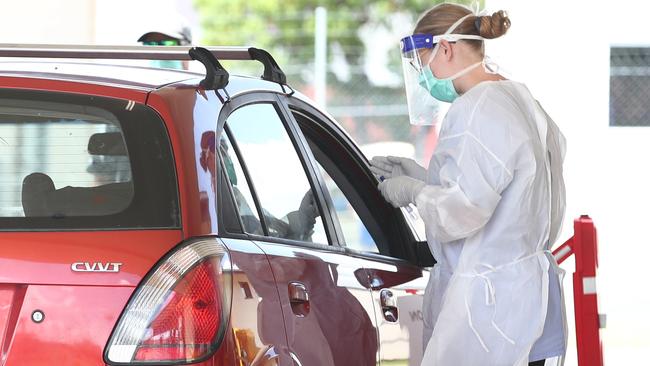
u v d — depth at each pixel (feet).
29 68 32.91
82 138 30.60
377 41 222.07
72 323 28.99
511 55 105.19
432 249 39.04
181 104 31.40
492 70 39.73
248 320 30.27
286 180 36.09
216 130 31.99
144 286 29.04
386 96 207.41
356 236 41.60
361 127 171.32
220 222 30.63
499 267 37.09
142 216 29.68
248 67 207.10
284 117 37.73
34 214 29.81
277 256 32.71
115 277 29.09
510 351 36.88
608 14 106.01
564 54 105.40
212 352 29.12
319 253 36.01
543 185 37.58
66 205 29.89
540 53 105.40
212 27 228.02
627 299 105.60
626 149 106.73
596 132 106.73
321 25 129.70
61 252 29.25
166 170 30.19
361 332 36.55
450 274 38.37
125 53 35.60
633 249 107.04
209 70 33.17
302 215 36.55
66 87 31.22
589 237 41.91
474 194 35.99
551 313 37.83
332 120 42.98
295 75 211.20
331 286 35.24
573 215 107.14
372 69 216.74
